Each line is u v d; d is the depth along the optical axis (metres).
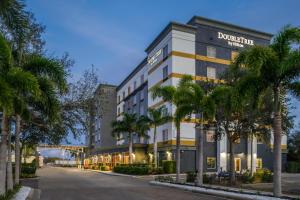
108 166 65.75
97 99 26.23
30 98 19.83
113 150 66.69
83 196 20.73
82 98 25.34
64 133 27.17
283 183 30.31
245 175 30.69
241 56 19.25
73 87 25.25
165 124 51.28
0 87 13.73
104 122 86.56
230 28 52.91
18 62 18.81
